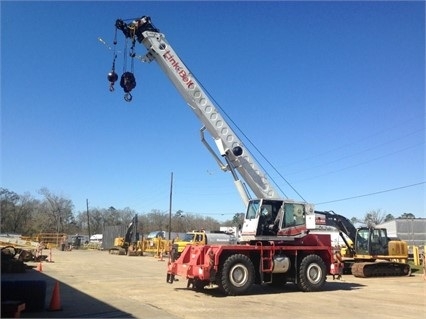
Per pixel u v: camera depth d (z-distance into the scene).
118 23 15.66
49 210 108.44
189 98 16.25
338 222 25.02
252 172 16.42
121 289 15.23
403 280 21.19
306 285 15.46
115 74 15.35
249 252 15.13
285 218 15.94
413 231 51.66
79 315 9.99
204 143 16.58
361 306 12.09
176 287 15.97
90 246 68.31
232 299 13.26
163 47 16.09
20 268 21.39
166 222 119.38
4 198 101.81
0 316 8.85
